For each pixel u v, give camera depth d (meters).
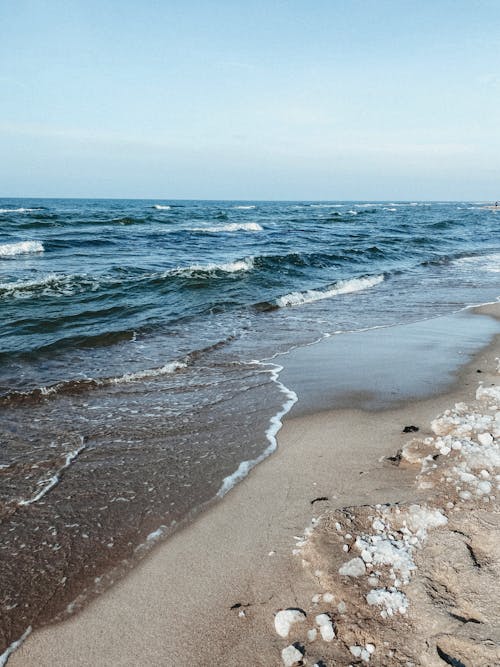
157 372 6.04
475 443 3.63
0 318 8.24
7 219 31.45
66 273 12.95
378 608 2.17
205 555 2.72
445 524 2.72
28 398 5.16
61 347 6.98
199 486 3.47
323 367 6.23
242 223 35.66
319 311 9.98
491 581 2.26
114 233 24.58
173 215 47.97
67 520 3.10
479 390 4.97
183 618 2.28
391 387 5.41
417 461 3.58
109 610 2.36
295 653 1.99
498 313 9.62
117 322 8.43
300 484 3.42
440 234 31.23
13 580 2.58
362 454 3.83
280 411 4.81
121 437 4.29
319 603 2.26
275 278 13.38
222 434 4.32
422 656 1.93
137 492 3.41
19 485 3.50
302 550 2.66
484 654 1.89
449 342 7.42
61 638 2.21
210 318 9.12
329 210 75.81
